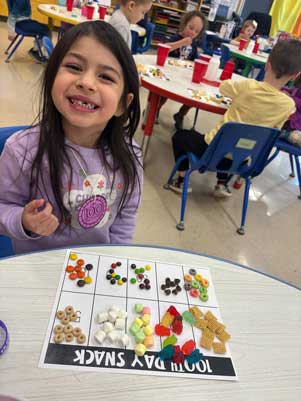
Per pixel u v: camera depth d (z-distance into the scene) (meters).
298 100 2.37
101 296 0.62
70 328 0.55
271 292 0.74
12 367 0.49
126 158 0.90
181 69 2.48
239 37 4.41
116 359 0.53
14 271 0.62
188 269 0.73
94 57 0.70
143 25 3.96
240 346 0.61
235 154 1.80
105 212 0.94
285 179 2.94
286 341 0.64
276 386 0.56
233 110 1.92
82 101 0.72
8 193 0.84
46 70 0.76
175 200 2.24
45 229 0.71
